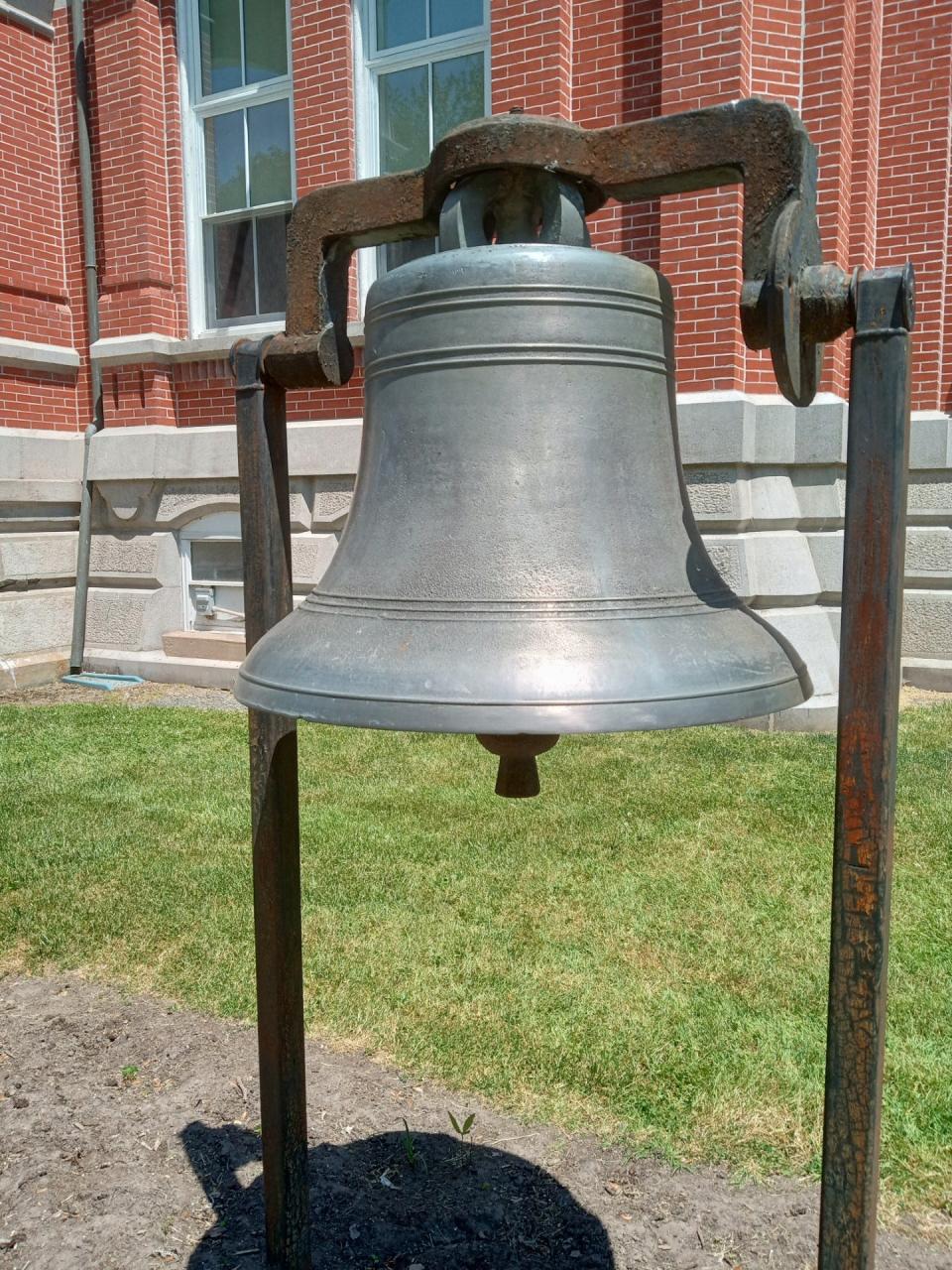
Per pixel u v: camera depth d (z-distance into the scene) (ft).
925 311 23.71
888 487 4.32
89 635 29.17
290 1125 6.68
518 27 22.36
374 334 5.32
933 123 23.22
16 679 27.30
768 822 15.05
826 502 22.95
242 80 27.43
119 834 15.10
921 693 23.79
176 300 28.43
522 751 5.31
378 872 13.30
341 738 20.17
